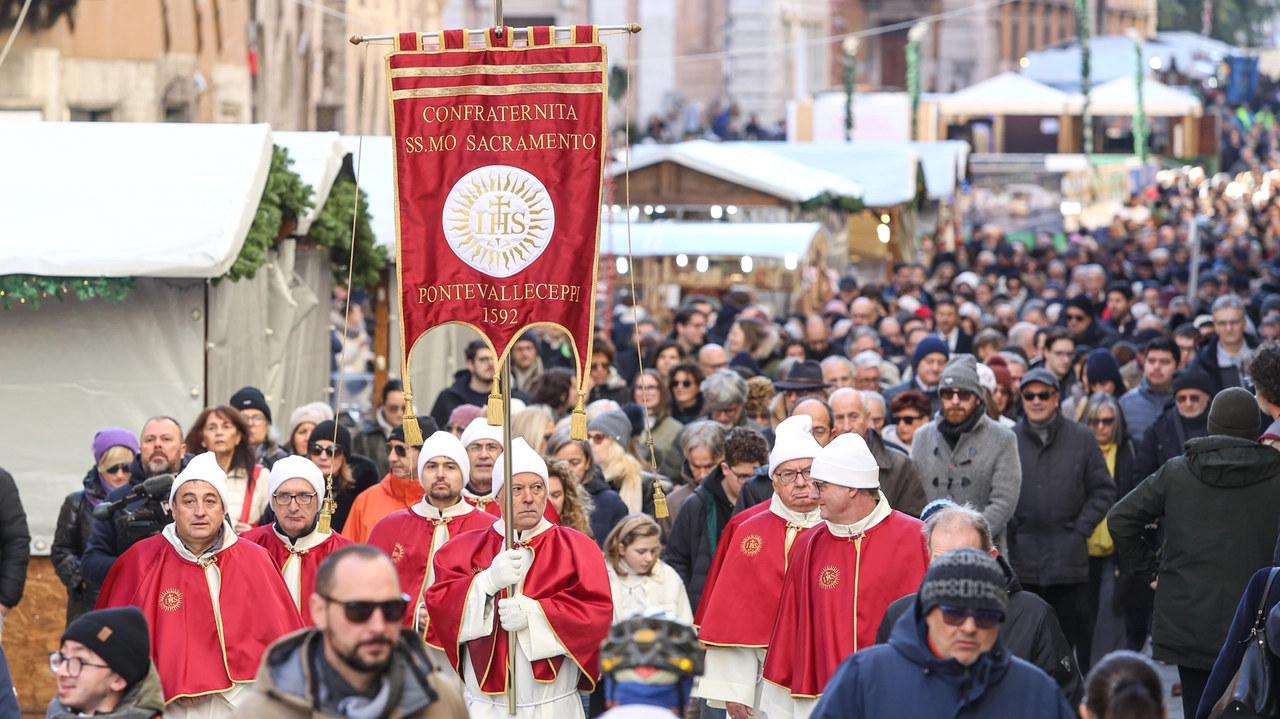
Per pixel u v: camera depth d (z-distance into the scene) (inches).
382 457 678.5
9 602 497.0
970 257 1913.1
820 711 303.0
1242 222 2642.7
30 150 641.0
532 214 401.1
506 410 402.0
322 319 797.9
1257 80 4872.0
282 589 431.5
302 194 680.4
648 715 245.9
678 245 1250.0
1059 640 354.3
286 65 1459.2
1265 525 452.8
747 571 437.1
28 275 590.2
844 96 2566.4
